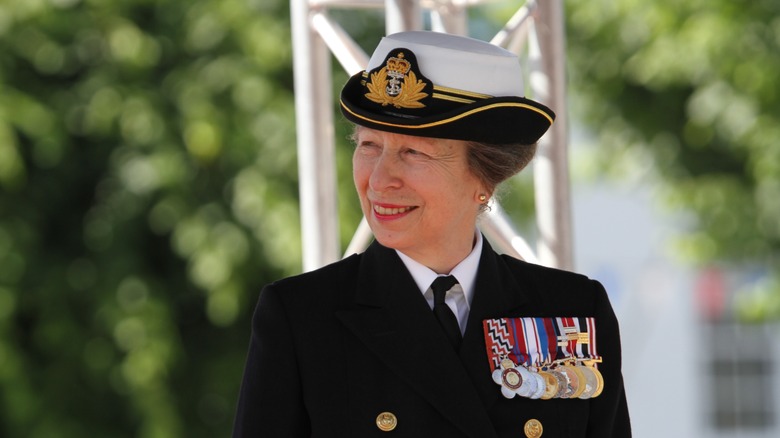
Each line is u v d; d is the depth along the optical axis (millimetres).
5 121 26656
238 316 28250
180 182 27266
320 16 14961
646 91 31531
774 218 30766
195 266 27094
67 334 27500
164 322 27422
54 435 27359
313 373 9750
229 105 27453
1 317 26953
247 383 9820
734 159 31625
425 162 9688
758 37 28844
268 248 26906
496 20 29922
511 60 10008
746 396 46875
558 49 15164
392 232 9797
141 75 27781
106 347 27562
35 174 28156
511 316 10258
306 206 15117
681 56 29219
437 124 9555
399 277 10039
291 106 27406
